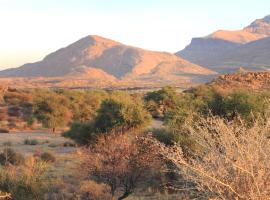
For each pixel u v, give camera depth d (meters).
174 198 14.18
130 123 28.55
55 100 53.38
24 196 12.88
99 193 14.86
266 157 5.93
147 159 13.96
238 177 5.94
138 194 15.62
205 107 27.14
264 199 5.75
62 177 18.38
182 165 6.62
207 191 6.18
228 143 6.17
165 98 62.94
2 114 61.56
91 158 14.34
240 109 25.75
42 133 49.19
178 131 18.70
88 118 55.97
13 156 23.23
